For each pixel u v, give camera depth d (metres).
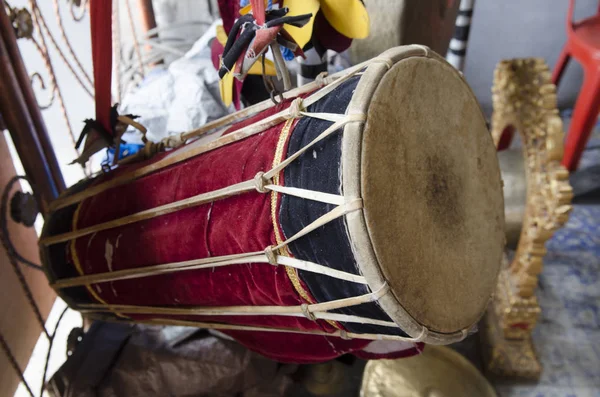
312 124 0.78
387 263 0.71
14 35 1.32
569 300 1.81
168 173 1.02
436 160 0.85
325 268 0.76
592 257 1.97
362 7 0.97
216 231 0.89
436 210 0.84
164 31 2.18
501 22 2.55
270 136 0.85
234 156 0.90
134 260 1.07
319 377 1.51
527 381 1.54
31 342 1.67
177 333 1.43
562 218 1.29
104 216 1.11
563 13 2.49
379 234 0.70
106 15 1.07
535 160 1.43
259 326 1.04
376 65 0.76
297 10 0.96
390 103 0.75
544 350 1.64
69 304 1.32
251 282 0.90
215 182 0.90
